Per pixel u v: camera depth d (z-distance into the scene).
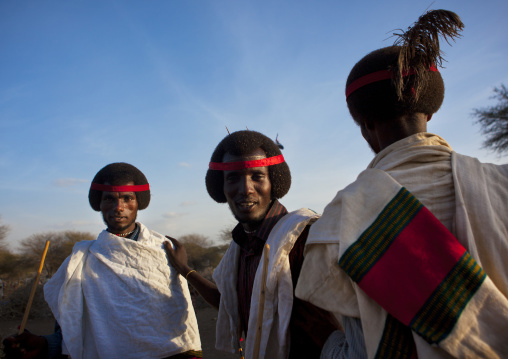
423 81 1.17
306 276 1.27
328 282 1.20
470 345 0.91
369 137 1.38
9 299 12.15
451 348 0.92
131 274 2.50
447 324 0.94
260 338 1.65
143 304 2.43
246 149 1.99
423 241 1.02
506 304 0.93
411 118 1.25
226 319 2.23
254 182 1.99
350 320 1.17
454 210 1.07
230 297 2.17
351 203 1.17
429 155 1.17
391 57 1.25
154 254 2.59
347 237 1.11
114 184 2.65
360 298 1.08
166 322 2.46
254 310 1.76
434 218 1.04
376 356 1.02
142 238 2.66
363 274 1.05
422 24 1.18
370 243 1.07
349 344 1.18
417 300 0.98
